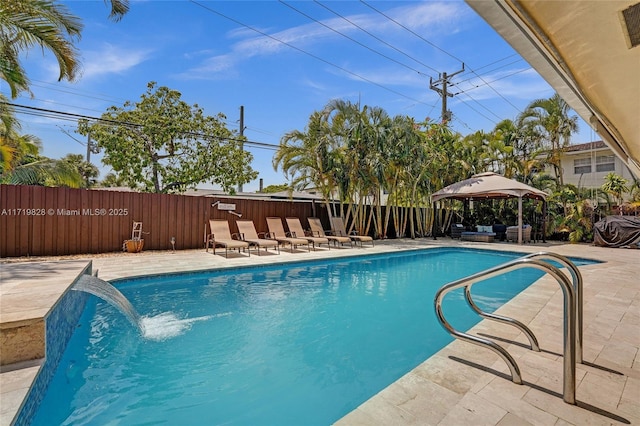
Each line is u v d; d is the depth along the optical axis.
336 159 12.55
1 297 2.96
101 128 14.98
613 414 2.01
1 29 6.65
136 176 15.45
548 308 4.29
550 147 14.85
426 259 10.02
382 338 3.95
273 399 2.71
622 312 4.17
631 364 2.71
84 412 2.52
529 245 12.23
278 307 5.05
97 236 8.83
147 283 6.11
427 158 14.60
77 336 3.82
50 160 11.66
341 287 6.39
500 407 2.09
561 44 0.91
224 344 3.72
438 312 2.78
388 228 15.20
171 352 3.50
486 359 2.81
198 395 2.76
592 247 11.59
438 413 2.02
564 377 2.16
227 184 17.56
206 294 5.64
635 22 0.78
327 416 2.49
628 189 13.47
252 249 10.27
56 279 3.72
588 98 1.24
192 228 10.37
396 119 13.34
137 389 2.84
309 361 3.36
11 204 7.75
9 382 2.15
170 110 16.47
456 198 15.60
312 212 13.20
